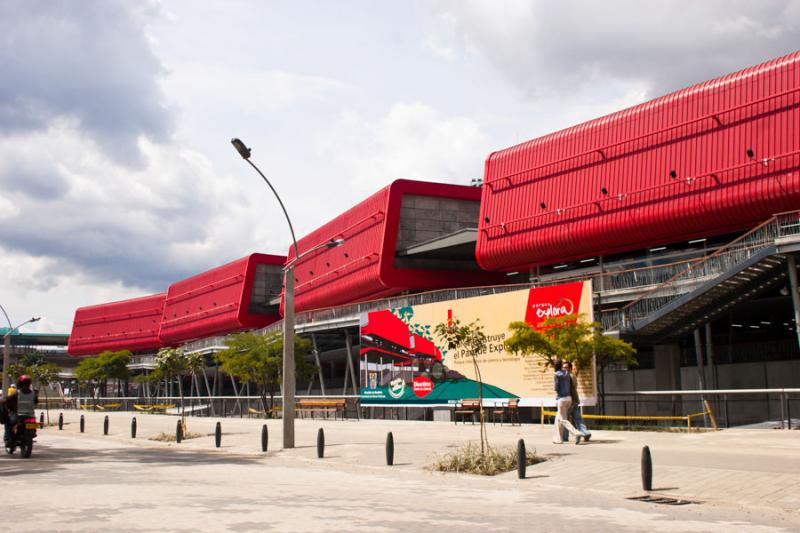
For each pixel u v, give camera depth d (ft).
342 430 110.11
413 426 119.14
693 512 37.99
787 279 114.62
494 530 31.99
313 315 205.57
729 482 45.52
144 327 390.01
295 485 50.78
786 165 126.93
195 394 366.84
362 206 218.18
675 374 132.26
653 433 86.58
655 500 42.16
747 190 131.34
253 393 311.68
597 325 105.19
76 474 59.06
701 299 109.91
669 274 125.80
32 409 77.77
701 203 137.69
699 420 119.44
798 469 48.88
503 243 174.09
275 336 192.44
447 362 142.51
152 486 49.52
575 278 141.90
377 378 160.25
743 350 137.49
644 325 113.39
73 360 460.55
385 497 43.96
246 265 300.20
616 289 133.59
